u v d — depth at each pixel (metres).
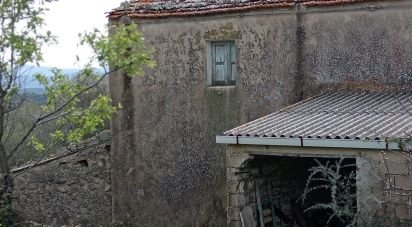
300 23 12.64
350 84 12.22
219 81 13.76
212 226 13.56
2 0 7.57
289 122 10.52
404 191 8.52
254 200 10.68
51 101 8.03
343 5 12.18
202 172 13.71
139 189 14.66
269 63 12.98
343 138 9.00
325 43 12.43
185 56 13.95
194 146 13.84
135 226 14.73
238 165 10.22
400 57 11.71
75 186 15.45
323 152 9.33
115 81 14.86
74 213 15.51
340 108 11.05
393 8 11.73
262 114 13.08
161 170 14.30
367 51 12.02
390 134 8.81
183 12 13.83
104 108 8.05
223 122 13.52
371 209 8.79
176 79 14.06
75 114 8.05
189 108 13.91
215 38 13.56
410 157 8.46
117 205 15.00
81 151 15.32
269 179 11.09
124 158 14.84
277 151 9.80
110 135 15.03
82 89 8.04
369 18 11.98
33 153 18.28
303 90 12.66
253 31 13.13
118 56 7.64
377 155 8.77
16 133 15.86
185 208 13.97
